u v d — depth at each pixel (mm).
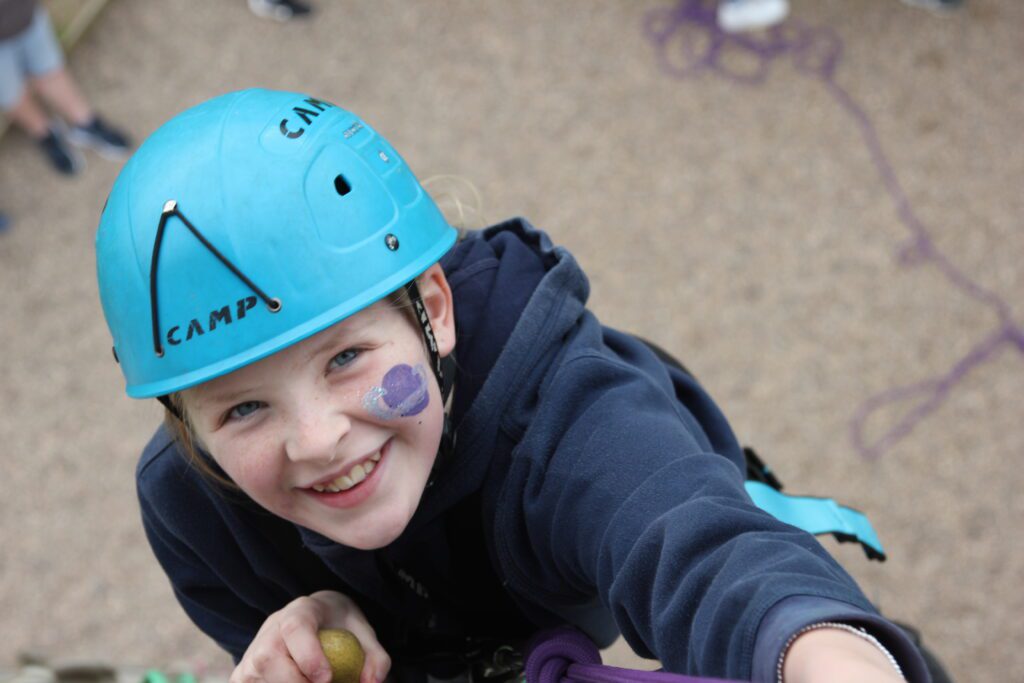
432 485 1368
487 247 1496
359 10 4953
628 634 1152
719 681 845
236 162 1159
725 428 1650
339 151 1216
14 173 4695
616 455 1219
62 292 4324
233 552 1559
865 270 3904
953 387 3615
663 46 4633
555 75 4613
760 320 3836
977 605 3240
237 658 1757
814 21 4574
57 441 3957
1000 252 3879
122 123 4766
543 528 1291
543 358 1357
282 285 1131
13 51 4336
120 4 5156
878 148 4203
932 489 3439
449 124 4523
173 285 1144
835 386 3664
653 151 4320
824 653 791
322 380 1147
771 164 4219
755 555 960
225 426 1170
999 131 4191
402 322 1210
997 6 4539
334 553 1395
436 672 1617
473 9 4879
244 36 4949
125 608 3598
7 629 3592
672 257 4023
